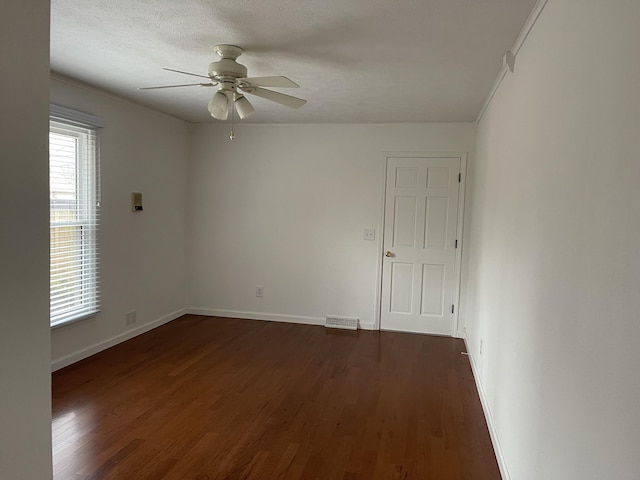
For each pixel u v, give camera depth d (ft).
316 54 9.25
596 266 4.10
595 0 4.40
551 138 5.84
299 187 17.58
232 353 14.15
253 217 18.04
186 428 9.38
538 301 6.11
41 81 3.94
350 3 6.92
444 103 13.30
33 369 4.02
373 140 16.87
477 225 14.07
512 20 7.32
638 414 3.14
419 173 16.61
